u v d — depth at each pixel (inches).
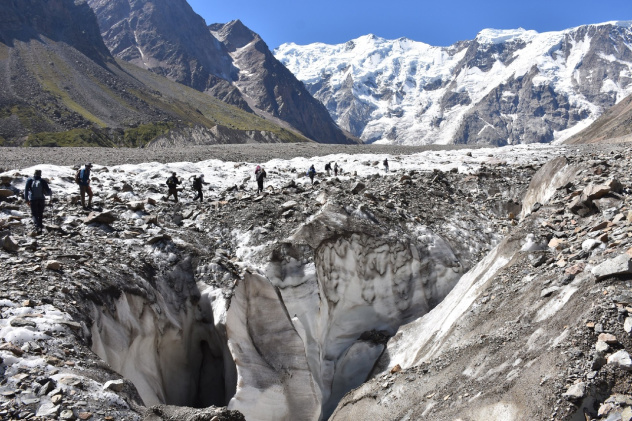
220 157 2170.3
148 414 407.5
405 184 1274.6
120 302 601.3
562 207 746.8
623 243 542.0
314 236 891.4
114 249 706.8
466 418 456.1
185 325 681.6
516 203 1251.8
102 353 525.7
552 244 658.2
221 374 674.2
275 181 1349.7
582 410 393.4
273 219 954.1
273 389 633.6
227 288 691.4
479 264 790.5
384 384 612.1
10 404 378.6
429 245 992.9
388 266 946.1
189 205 1024.9
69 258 630.5
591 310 458.0
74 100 6653.5
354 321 910.4
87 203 885.2
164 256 720.3
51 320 485.4
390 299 937.5
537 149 2357.3
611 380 397.1
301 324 765.3
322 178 1437.0
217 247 861.8
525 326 530.9
